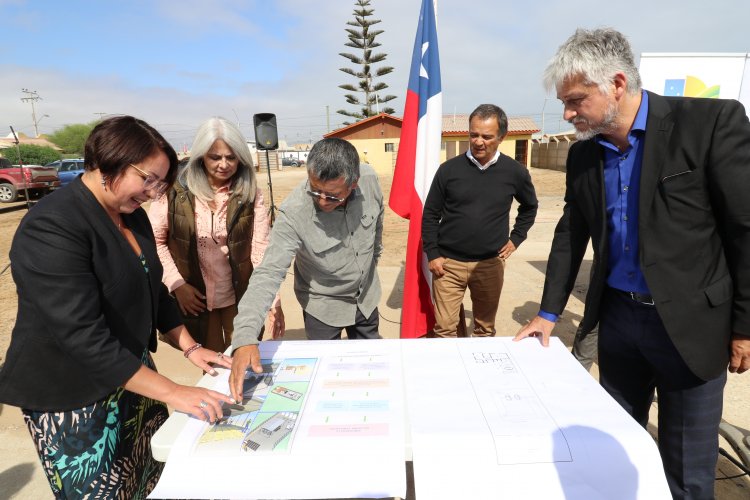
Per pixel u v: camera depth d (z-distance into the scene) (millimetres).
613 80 1243
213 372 1374
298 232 1731
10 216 11297
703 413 1400
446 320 2750
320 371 1344
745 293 1264
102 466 1255
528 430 1037
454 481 922
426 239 2686
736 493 1976
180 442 1033
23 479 2146
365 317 2096
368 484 912
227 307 2273
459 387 1232
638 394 1651
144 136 1122
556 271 1630
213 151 1887
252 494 904
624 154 1388
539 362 1373
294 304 4406
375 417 1107
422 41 2586
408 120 2656
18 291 1154
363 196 1858
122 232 1295
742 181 1177
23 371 1146
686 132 1242
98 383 1127
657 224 1302
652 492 915
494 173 2539
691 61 2926
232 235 2055
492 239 2605
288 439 1033
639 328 1462
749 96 2943
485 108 2420
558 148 22531
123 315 1250
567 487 915
